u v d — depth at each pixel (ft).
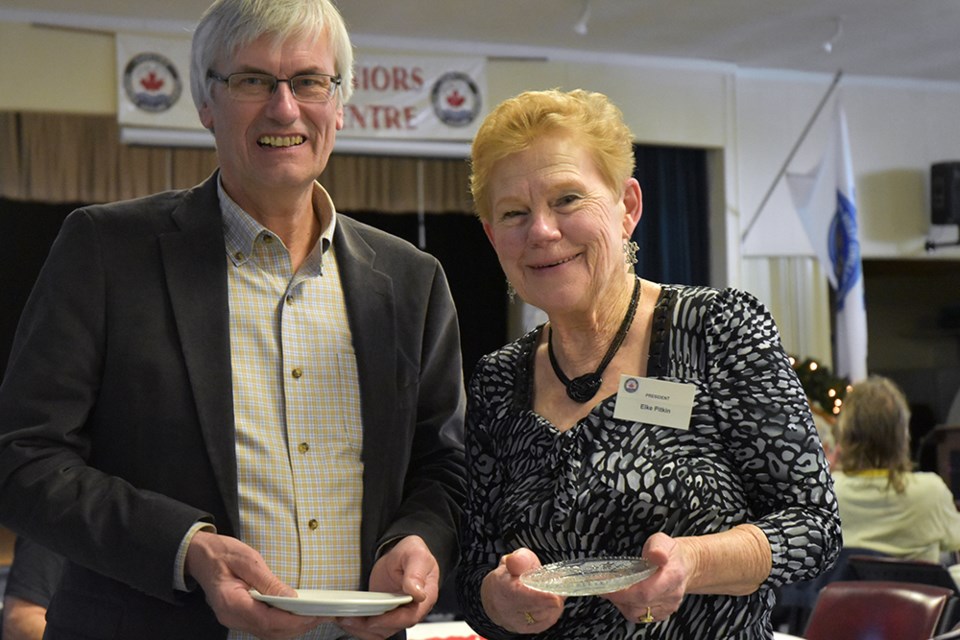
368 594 5.53
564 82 27.89
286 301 6.24
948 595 9.69
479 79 26.89
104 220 6.15
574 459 5.52
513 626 5.20
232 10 5.94
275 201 6.15
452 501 6.45
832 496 5.20
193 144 24.77
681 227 29.35
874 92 31.19
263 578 5.31
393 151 26.25
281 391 6.15
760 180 29.89
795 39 27.50
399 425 6.43
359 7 24.34
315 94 6.05
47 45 24.03
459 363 6.96
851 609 10.09
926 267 33.06
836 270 27.81
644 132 28.63
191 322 6.00
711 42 27.61
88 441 5.97
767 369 5.32
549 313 5.65
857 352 27.25
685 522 5.25
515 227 5.57
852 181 27.96
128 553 5.50
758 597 5.38
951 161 31.04
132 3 23.63
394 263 6.74
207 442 5.87
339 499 6.17
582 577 4.80
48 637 6.10
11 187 28.25
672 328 5.56
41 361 5.80
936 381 33.91
